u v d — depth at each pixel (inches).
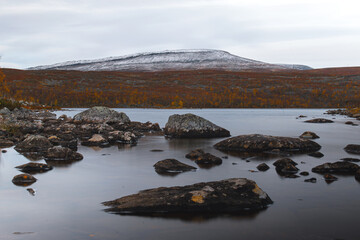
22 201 253.9
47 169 374.6
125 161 431.5
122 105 4227.4
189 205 234.1
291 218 219.0
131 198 248.7
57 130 757.9
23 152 489.7
